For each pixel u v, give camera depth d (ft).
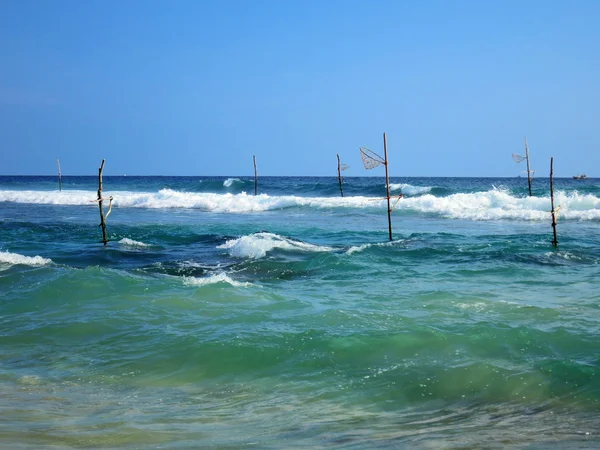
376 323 32.48
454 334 29.89
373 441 18.24
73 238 78.13
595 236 74.49
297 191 185.78
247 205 131.64
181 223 99.81
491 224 93.35
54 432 19.11
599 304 37.47
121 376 25.98
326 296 41.60
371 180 393.09
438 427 19.62
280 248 63.26
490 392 22.97
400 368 25.57
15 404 22.30
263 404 22.27
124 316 35.65
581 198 102.47
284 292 43.47
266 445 17.95
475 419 20.39
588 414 20.62
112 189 218.79
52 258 61.26
